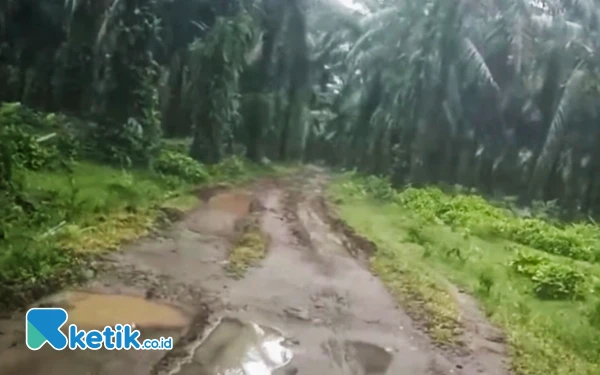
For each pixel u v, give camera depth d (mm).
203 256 12672
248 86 34125
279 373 7742
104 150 20688
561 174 25797
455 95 27375
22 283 9180
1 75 24328
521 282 13125
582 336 10125
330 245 15352
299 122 36719
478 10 27469
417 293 11633
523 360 9102
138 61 22594
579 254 17031
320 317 10008
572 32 27234
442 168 28078
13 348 7336
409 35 29484
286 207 20438
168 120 30562
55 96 24500
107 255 11492
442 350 9219
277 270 12445
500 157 28359
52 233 11359
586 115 25672
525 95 28312
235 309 9828
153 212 15516
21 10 23953
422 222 18906
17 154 16094
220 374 7430
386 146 30188
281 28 34281
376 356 8719
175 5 28969
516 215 23312
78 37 23656
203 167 25281
